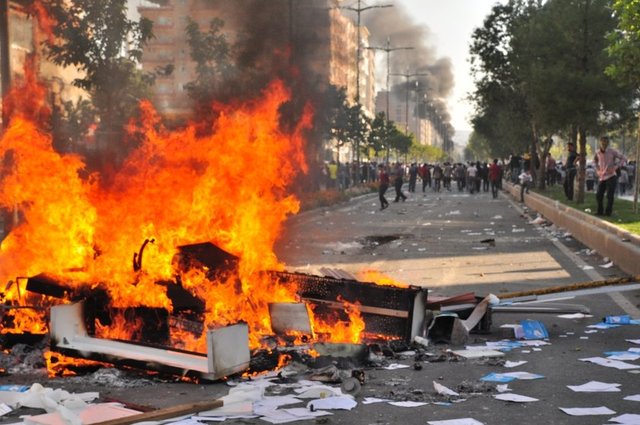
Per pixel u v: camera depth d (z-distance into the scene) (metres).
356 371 6.11
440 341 7.52
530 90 29.86
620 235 14.82
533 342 7.56
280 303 7.38
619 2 19.02
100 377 6.10
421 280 12.21
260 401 5.44
